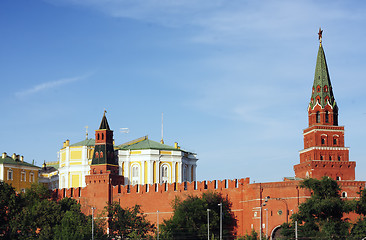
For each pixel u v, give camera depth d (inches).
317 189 6033.5
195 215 6378.0
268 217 6274.6
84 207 7229.3
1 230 6707.7
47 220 6722.4
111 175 7234.3
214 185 6678.2
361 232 5644.7
